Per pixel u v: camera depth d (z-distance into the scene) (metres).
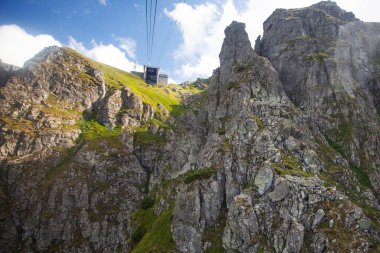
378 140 114.81
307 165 102.31
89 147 199.50
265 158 102.94
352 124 118.19
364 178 106.62
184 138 153.12
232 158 108.06
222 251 91.94
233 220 90.75
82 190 178.50
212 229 99.81
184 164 145.75
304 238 81.44
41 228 169.00
